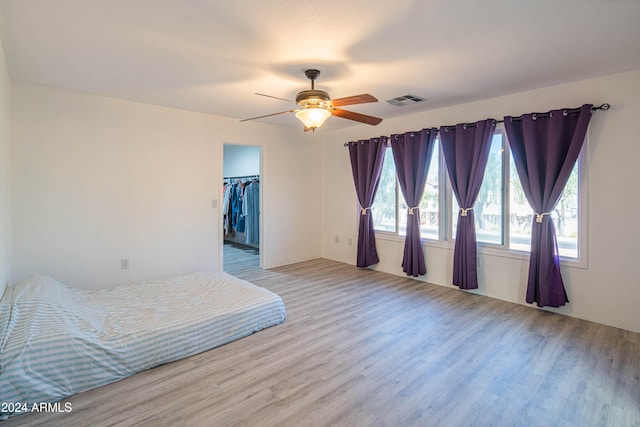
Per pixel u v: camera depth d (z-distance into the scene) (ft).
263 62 8.93
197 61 8.86
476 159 12.57
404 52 8.32
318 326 9.99
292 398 6.53
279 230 17.98
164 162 13.74
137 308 9.14
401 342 8.96
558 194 10.69
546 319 10.56
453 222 13.93
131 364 7.34
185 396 6.61
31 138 10.89
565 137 10.59
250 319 9.37
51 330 6.89
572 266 10.77
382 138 15.88
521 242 12.11
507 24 6.95
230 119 15.69
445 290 13.60
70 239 11.73
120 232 12.78
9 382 5.99
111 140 12.44
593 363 7.88
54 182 11.36
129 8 6.31
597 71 9.64
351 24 6.93
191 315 8.64
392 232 16.47
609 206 10.03
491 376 7.34
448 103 13.12
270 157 17.38
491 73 9.80
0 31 7.24
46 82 10.64
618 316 9.95
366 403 6.40
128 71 9.64
